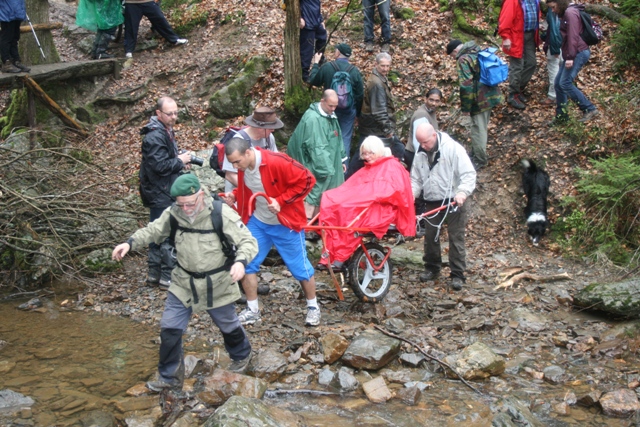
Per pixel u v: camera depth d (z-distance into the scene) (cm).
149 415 462
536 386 511
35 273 741
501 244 841
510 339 591
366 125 895
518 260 794
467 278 739
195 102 1087
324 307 659
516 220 870
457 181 681
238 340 518
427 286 714
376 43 1119
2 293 725
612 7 1127
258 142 673
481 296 686
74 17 1315
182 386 501
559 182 876
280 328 605
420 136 664
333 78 873
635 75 996
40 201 731
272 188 553
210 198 469
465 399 489
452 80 1028
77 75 1041
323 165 767
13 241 749
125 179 905
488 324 612
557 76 916
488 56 849
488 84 851
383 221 607
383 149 639
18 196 713
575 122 909
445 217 702
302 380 518
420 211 845
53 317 655
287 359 546
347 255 604
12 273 746
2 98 1127
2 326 631
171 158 676
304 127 773
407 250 803
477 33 1115
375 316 627
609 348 560
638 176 793
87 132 973
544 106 974
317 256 784
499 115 976
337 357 545
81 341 596
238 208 581
